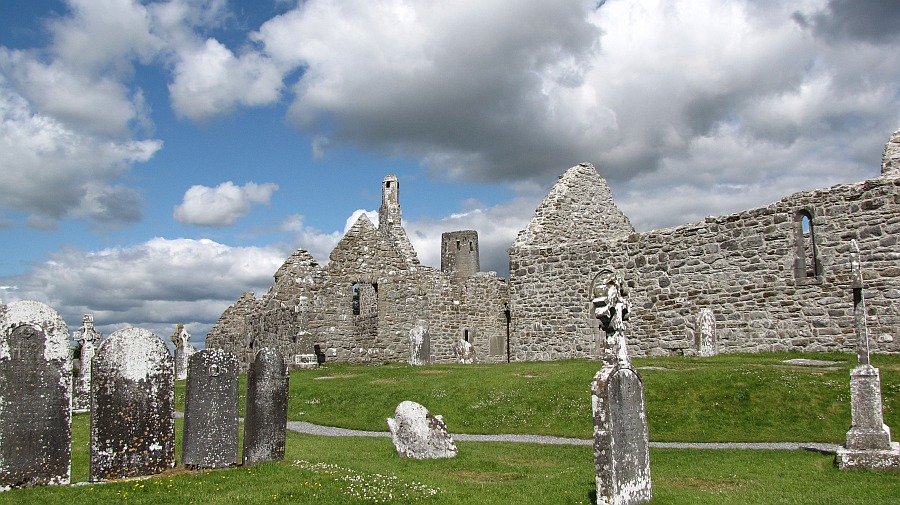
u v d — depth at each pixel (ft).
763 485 41.91
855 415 46.34
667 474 45.78
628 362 39.14
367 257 135.23
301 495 37.58
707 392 67.62
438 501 37.65
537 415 68.95
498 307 140.26
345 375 99.14
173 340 127.75
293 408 81.15
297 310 121.39
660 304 103.14
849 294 85.05
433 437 52.39
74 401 81.71
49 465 39.99
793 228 90.58
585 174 128.47
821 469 45.73
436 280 131.95
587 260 111.75
